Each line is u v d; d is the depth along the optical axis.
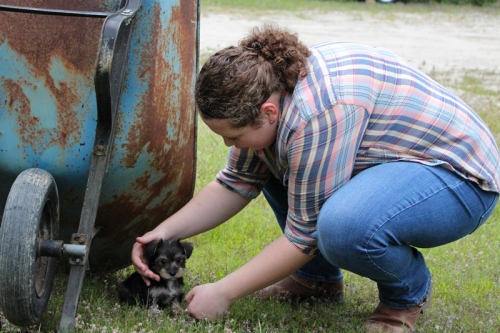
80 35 2.87
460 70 13.84
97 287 3.56
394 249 2.95
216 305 3.09
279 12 21.34
